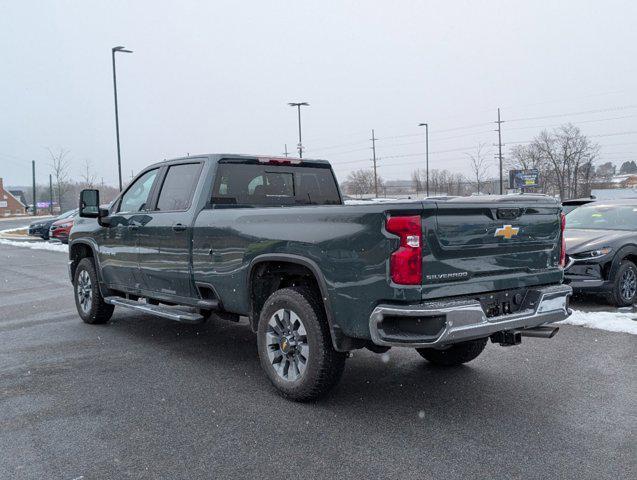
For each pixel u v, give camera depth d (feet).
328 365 14.38
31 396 15.67
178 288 19.43
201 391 16.01
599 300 28.96
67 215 92.38
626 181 267.59
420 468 11.25
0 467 11.47
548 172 194.70
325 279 14.05
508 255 14.44
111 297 23.67
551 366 17.88
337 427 13.33
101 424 13.65
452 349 17.72
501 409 14.33
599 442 12.32
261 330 15.88
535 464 11.34
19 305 31.07
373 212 13.01
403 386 16.24
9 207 327.26
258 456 11.87
